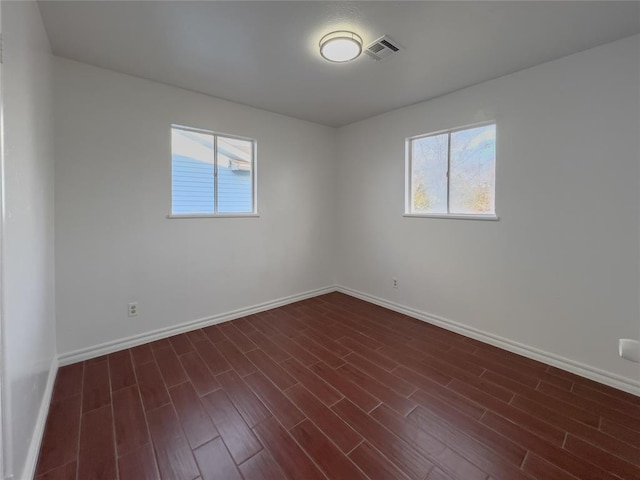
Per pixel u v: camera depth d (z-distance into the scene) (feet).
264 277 11.79
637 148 6.42
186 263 9.68
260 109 11.19
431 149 10.58
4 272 3.51
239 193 11.13
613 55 6.61
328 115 12.00
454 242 9.81
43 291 5.96
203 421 5.70
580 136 7.13
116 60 7.55
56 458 4.82
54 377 6.91
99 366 7.59
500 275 8.71
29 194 4.90
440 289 10.28
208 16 5.87
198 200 10.14
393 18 5.93
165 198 9.13
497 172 8.62
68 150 7.50
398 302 11.73
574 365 7.39
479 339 9.23
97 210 7.98
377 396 6.47
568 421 5.70
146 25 6.15
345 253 13.96
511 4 5.50
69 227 7.58
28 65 4.89
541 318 7.95
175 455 4.91
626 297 6.67
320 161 13.42
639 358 2.96
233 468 4.67
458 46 6.91
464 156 9.70
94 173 7.89
